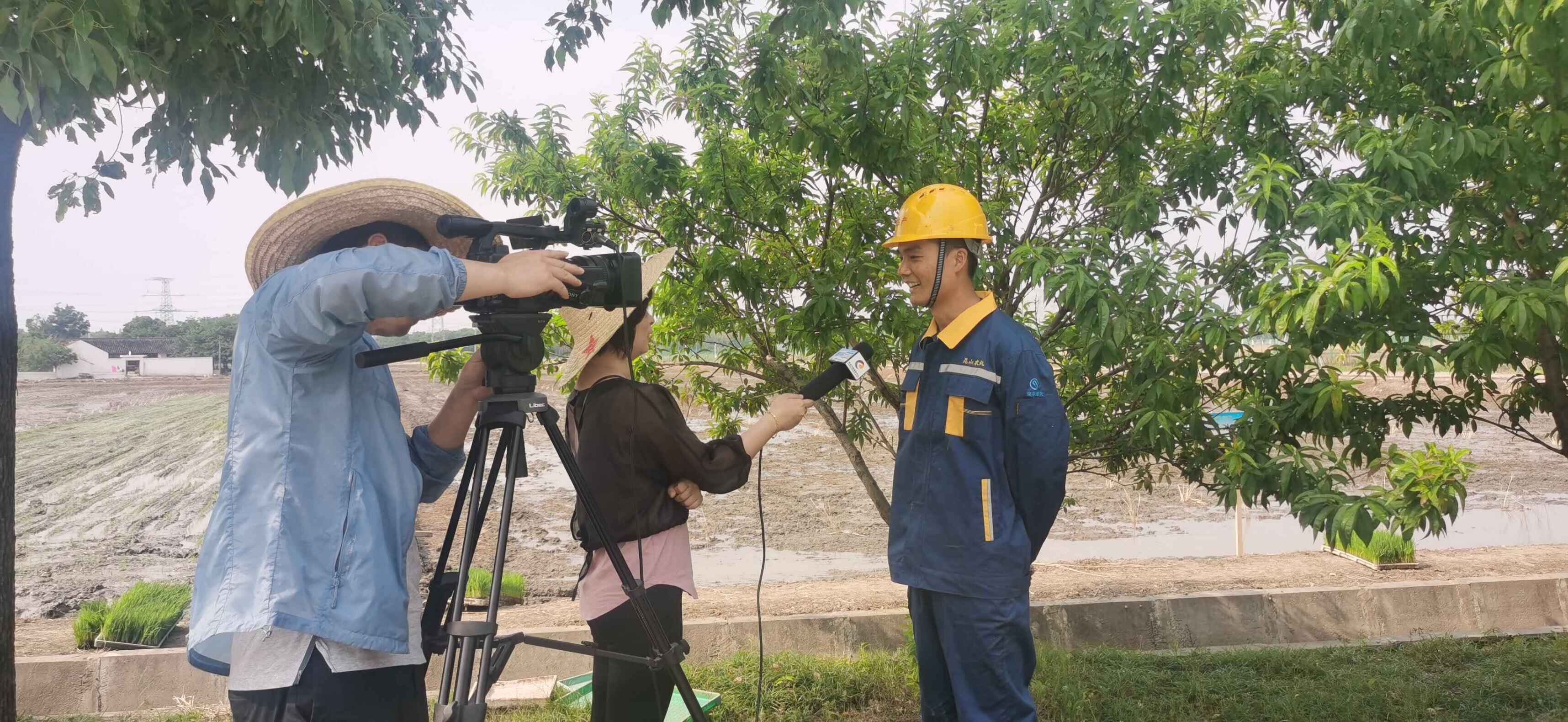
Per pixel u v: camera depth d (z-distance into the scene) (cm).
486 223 194
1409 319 372
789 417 274
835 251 452
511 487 200
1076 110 441
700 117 465
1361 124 382
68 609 866
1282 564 837
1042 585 754
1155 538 1082
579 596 287
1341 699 489
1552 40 275
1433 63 365
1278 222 355
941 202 302
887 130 413
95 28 265
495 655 206
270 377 173
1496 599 678
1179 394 405
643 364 523
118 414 3800
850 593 742
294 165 381
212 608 166
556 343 528
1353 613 669
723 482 264
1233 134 421
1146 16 375
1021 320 494
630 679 274
